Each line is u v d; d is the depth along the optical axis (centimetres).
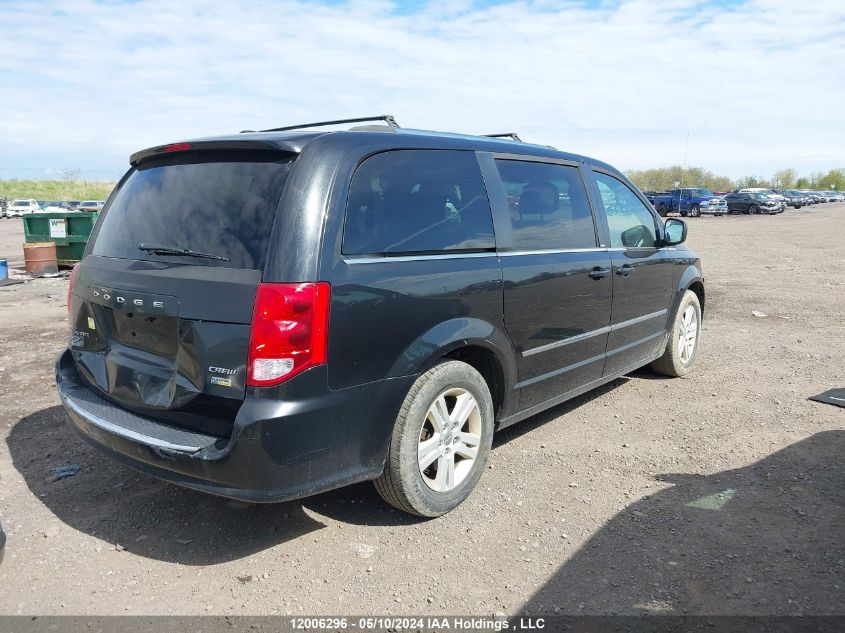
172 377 303
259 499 279
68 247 1413
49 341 760
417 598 281
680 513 347
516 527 338
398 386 314
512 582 291
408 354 316
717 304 974
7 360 668
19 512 356
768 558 303
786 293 1073
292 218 284
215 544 326
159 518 351
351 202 304
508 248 379
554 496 370
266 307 273
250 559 312
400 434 321
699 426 471
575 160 463
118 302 321
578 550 315
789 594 277
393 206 322
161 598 283
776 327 809
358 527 341
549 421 488
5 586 291
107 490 382
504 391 382
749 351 687
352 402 296
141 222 335
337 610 274
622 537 326
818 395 535
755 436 449
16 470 407
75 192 7688
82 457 426
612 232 475
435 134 367
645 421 484
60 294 1134
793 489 369
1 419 494
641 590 283
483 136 414
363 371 299
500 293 363
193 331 289
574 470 404
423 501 335
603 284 451
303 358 278
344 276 291
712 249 1909
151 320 311
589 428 472
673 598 277
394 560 310
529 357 393
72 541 328
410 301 315
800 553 306
